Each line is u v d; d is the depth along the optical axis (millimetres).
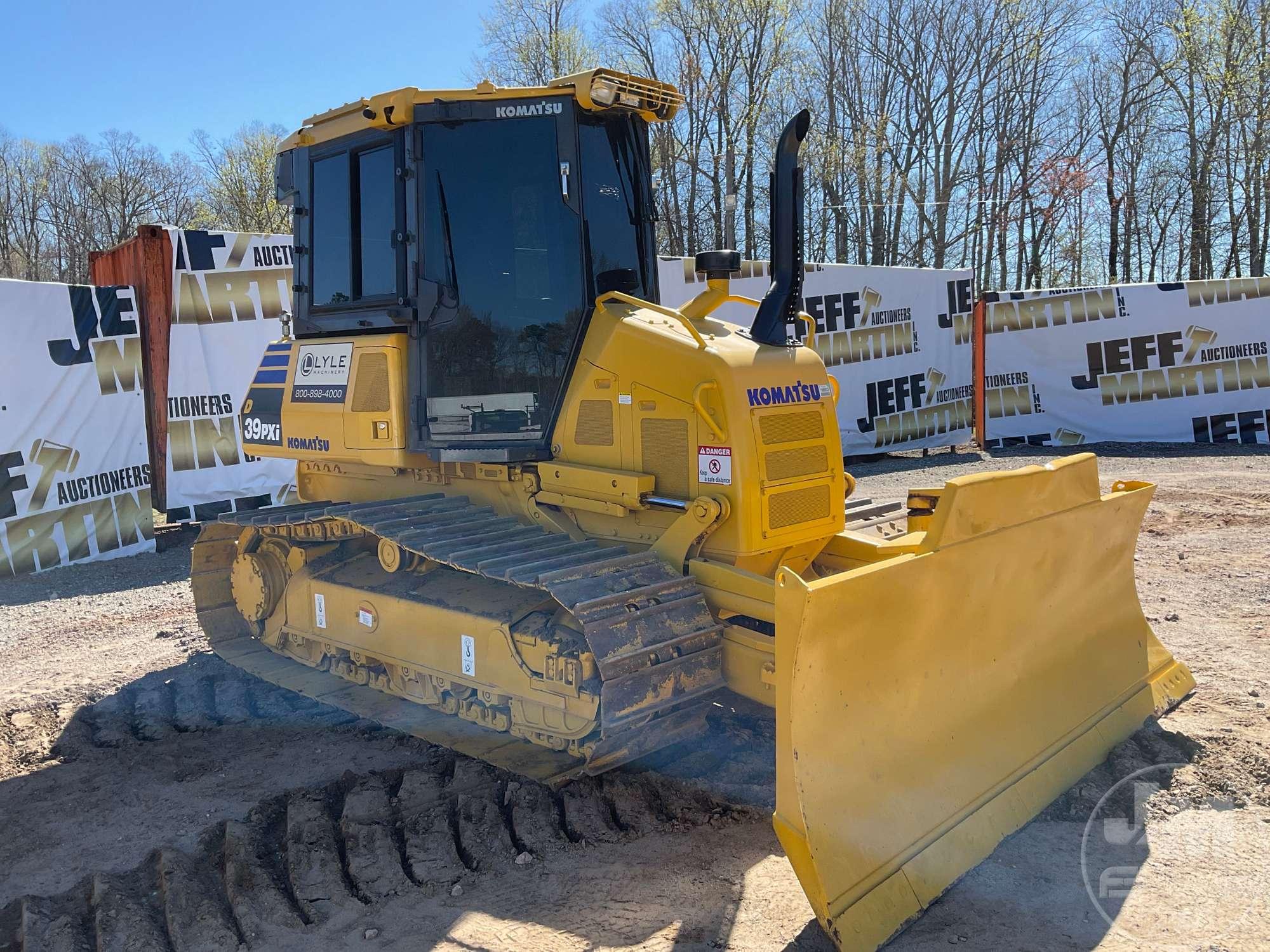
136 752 5047
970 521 3719
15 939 3484
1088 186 29984
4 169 41375
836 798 3242
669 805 4184
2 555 8945
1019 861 3615
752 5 27359
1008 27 29984
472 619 4508
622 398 4430
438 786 4480
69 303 9344
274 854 3986
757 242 29094
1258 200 26969
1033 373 15883
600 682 3922
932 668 3678
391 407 4781
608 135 4660
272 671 5895
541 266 4555
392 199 4707
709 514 4094
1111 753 4363
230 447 10945
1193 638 6176
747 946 3174
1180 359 15531
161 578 8930
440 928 3373
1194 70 27469
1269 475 12328
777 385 4281
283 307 11070
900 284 14836
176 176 43188
